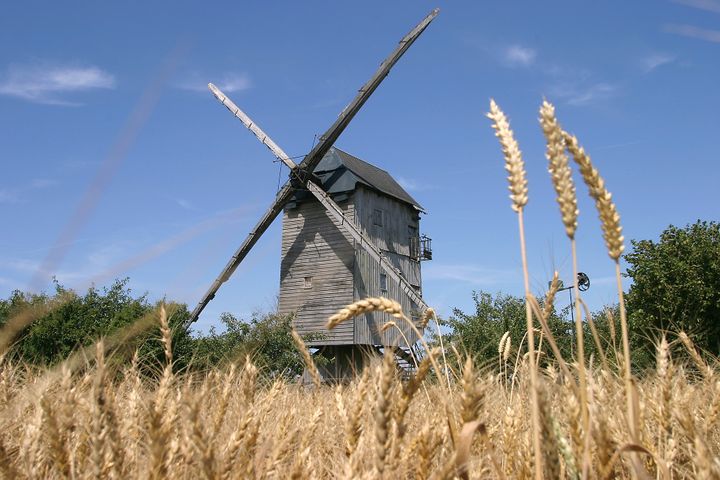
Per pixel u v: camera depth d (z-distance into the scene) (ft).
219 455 5.50
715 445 6.53
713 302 76.69
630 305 84.58
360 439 6.11
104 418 4.92
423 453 5.33
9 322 4.04
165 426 5.65
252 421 6.11
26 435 5.65
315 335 88.07
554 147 4.26
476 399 4.96
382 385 4.77
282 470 6.01
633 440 4.45
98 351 5.33
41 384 5.81
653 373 8.53
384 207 114.93
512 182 4.43
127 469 5.16
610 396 7.32
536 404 4.48
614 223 4.26
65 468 5.20
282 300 107.65
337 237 105.60
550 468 4.54
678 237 83.30
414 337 69.10
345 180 107.65
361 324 98.94
